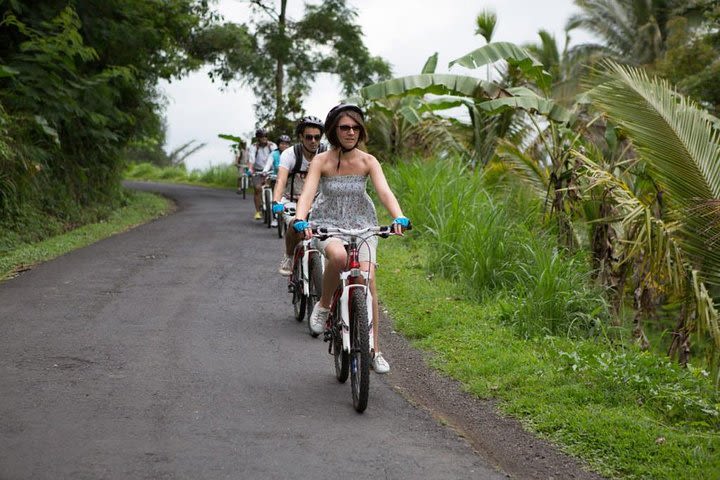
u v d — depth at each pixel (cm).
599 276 847
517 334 695
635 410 502
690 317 765
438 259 965
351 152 519
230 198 2420
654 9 3431
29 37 1390
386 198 509
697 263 774
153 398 504
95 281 880
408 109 1619
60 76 1441
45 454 409
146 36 1627
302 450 429
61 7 1436
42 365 565
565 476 418
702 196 773
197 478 387
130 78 1532
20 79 1335
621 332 743
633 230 767
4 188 1237
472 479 403
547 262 757
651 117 781
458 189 1152
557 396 525
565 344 657
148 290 838
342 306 498
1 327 666
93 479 381
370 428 470
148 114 1942
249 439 441
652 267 750
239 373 566
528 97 1140
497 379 573
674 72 2109
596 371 552
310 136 704
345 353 533
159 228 1441
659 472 408
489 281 844
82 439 431
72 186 1564
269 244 1228
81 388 518
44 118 1334
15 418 459
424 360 636
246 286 882
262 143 1595
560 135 986
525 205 1032
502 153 1259
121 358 589
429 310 776
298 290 705
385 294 852
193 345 634
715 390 557
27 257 1030
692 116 781
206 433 448
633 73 818
